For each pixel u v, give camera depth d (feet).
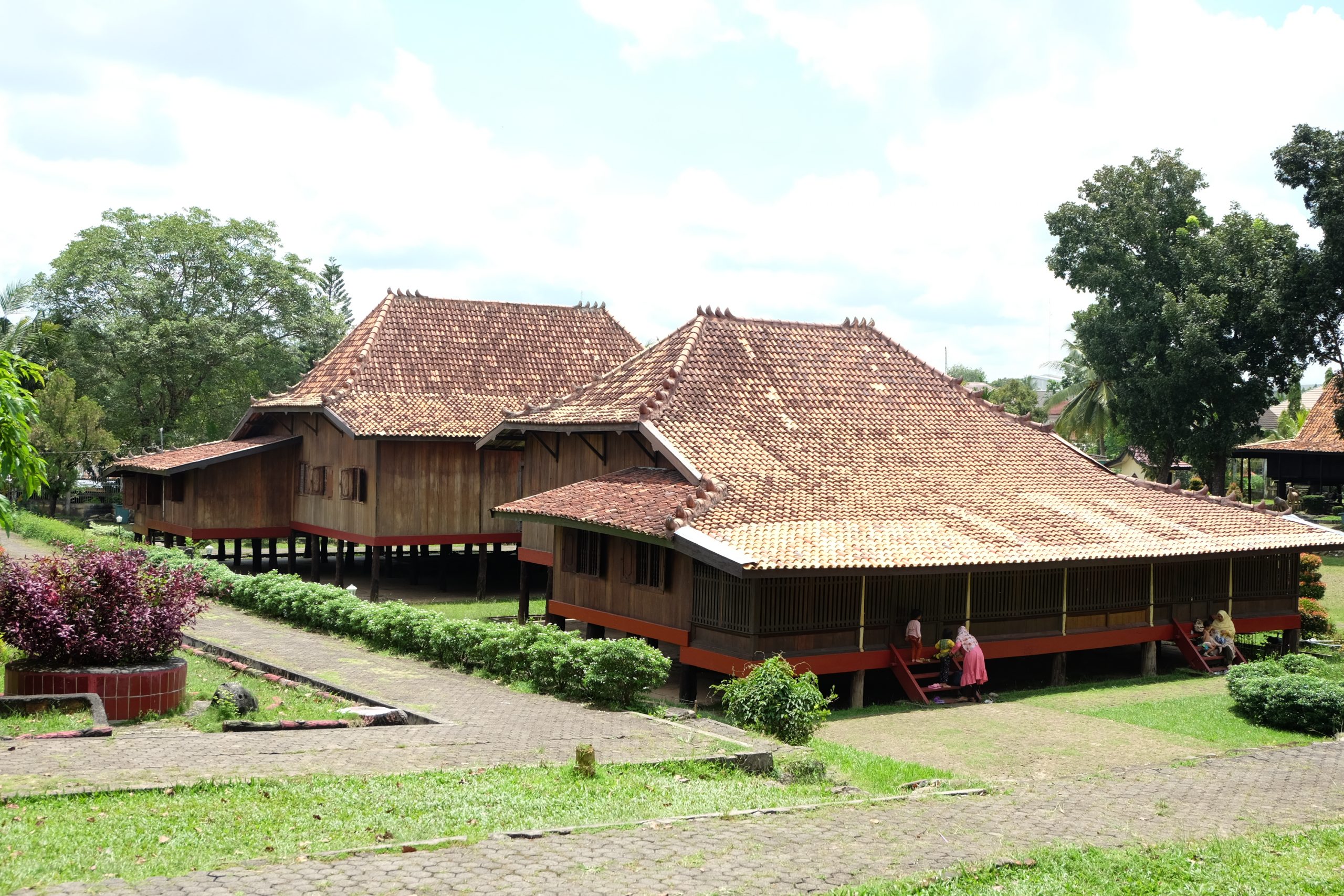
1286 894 29.48
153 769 34.42
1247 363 141.18
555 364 114.52
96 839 27.76
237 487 110.83
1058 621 71.31
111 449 160.35
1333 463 149.89
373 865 27.02
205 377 168.66
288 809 31.22
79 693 43.86
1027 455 86.07
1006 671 75.51
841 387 85.71
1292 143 130.00
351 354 110.22
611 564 71.36
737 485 68.64
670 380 78.18
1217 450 146.41
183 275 169.99
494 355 113.09
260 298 174.19
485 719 47.98
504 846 29.12
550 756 40.52
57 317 164.66
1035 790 41.19
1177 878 30.32
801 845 31.14
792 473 72.38
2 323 146.72
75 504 184.14
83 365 167.84
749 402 79.92
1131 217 152.46
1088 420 181.78
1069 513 76.33
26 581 46.37
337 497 106.01
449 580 117.08
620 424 76.02
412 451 101.81
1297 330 131.44
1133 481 87.40
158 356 158.71
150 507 118.42
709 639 62.75
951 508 72.43
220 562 104.47
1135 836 34.71
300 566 124.26
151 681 45.29
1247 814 38.50
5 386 52.85
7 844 26.94
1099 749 54.03
